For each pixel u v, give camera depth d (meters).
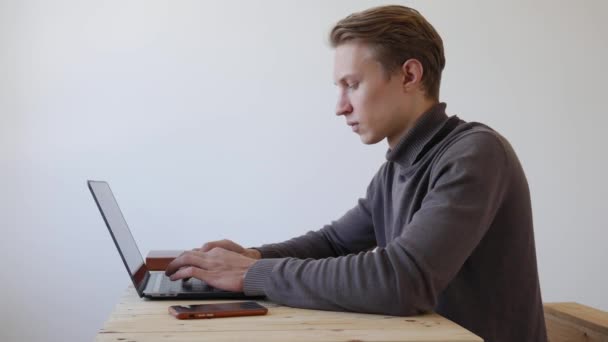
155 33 2.90
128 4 2.89
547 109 3.11
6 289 2.81
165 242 2.90
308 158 2.97
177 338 0.84
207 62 2.93
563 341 1.53
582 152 3.13
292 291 1.06
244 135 2.94
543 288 3.12
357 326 0.93
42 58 2.85
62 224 2.84
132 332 0.88
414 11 1.25
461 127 1.23
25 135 2.83
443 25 3.05
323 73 2.97
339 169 2.98
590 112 3.13
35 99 2.84
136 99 2.89
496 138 1.18
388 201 1.41
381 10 1.22
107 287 2.86
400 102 1.24
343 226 1.59
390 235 1.41
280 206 2.96
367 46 1.22
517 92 3.09
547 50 3.10
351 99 1.25
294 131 2.96
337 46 1.26
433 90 1.27
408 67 1.22
